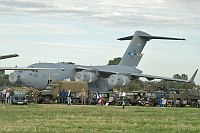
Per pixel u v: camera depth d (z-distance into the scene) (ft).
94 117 126.82
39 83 242.58
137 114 144.05
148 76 263.70
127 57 285.64
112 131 88.69
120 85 251.19
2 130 88.02
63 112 146.41
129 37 292.81
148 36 286.05
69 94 211.41
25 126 96.27
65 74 251.60
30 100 223.30
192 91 246.88
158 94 242.99
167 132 88.74
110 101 229.86
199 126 102.63
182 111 167.63
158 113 151.74
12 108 163.53
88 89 248.93
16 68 208.13
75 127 95.76
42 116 127.75
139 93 244.63
